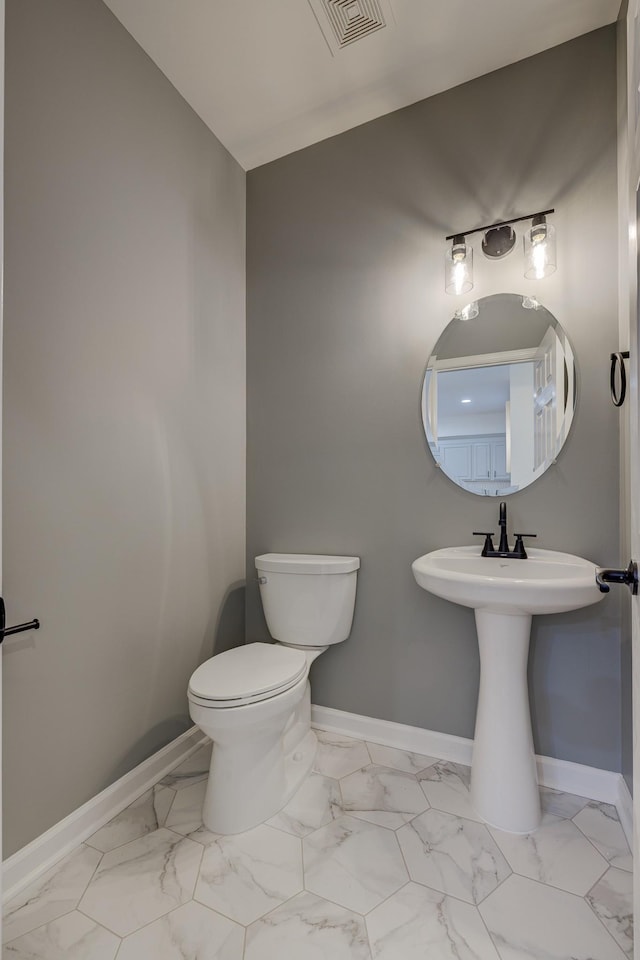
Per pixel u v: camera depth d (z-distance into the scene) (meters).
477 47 1.71
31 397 1.31
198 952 1.06
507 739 1.47
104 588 1.53
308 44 1.69
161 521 1.77
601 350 1.62
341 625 1.92
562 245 1.69
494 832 1.42
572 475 1.66
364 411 2.03
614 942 1.08
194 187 1.97
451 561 1.69
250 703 1.38
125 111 1.63
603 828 1.45
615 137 1.62
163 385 1.79
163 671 1.77
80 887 1.23
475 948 1.07
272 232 2.24
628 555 1.47
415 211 1.94
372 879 1.25
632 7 0.96
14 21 1.27
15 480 1.26
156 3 1.55
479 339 1.82
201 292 2.00
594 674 1.61
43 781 1.31
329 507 2.09
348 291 2.07
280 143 2.15
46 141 1.35
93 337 1.50
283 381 2.20
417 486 1.92
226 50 1.71
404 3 1.55
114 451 1.57
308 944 1.08
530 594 1.29
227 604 2.14
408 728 1.90
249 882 1.24
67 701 1.39
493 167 1.80
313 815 1.50
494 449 1.79
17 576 1.26
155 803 1.58
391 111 1.99
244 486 2.27
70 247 1.42
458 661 1.83
